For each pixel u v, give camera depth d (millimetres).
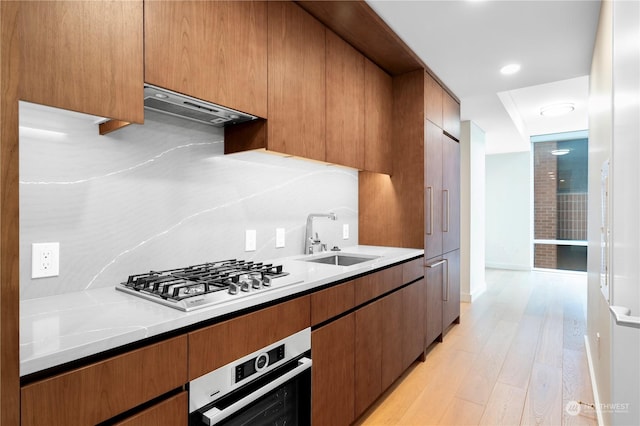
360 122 2434
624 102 1334
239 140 1776
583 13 2115
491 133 5461
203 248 1761
